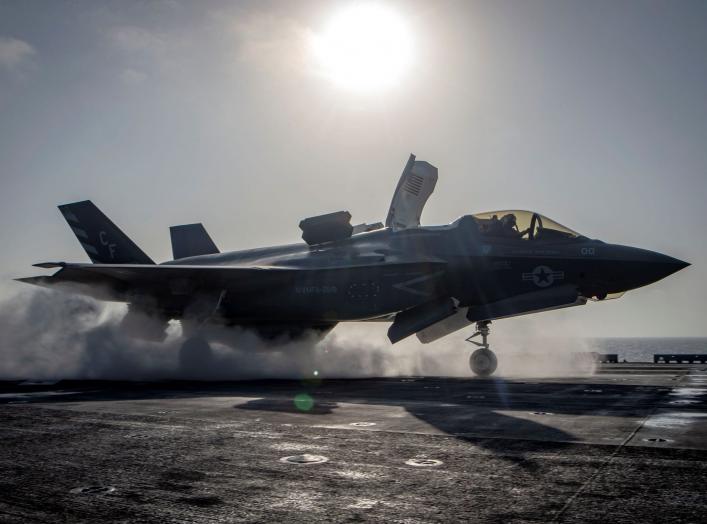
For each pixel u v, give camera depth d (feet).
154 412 31.58
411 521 14.53
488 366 58.75
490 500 15.96
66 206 80.64
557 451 21.25
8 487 17.52
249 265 65.92
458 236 59.62
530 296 56.44
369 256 60.70
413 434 24.76
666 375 57.88
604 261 54.85
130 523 14.46
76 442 23.66
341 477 18.33
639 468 18.80
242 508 15.53
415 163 82.89
